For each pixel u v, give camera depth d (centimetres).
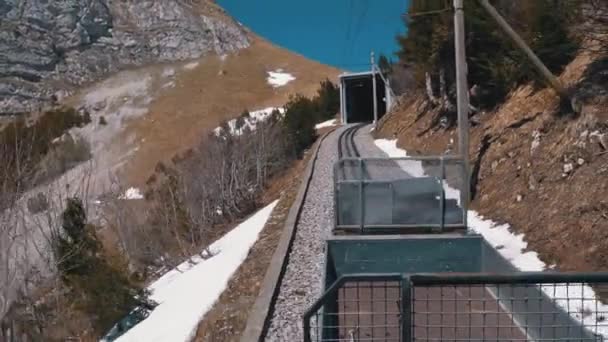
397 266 984
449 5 2248
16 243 1814
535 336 590
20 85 13900
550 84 1182
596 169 956
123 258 2358
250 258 1288
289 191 2173
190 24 18125
